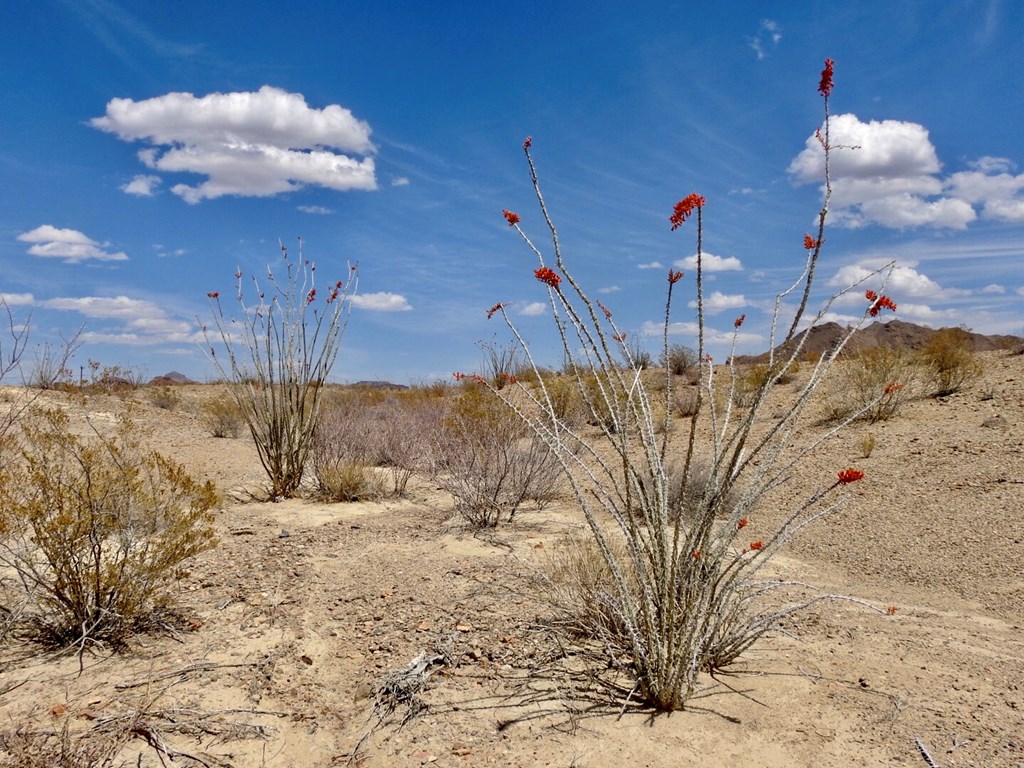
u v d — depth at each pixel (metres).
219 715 2.99
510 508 7.02
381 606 4.20
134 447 5.72
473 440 7.65
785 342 2.83
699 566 3.04
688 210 2.80
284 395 7.82
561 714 3.01
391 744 2.83
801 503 7.04
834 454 8.59
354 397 16.00
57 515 3.82
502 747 2.79
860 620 4.21
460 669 3.43
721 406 11.88
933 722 2.89
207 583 4.58
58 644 3.67
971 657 3.62
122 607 3.80
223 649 3.62
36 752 2.58
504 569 4.89
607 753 2.72
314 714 3.05
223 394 13.44
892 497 6.91
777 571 5.21
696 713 2.98
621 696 3.15
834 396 11.62
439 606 4.20
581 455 9.17
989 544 5.55
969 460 7.62
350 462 8.10
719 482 3.25
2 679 3.26
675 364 16.31
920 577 5.14
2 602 3.98
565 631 3.83
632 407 3.22
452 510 7.02
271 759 2.73
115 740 2.72
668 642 3.01
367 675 3.37
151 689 3.19
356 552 5.38
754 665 3.45
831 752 2.68
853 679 3.29
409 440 9.50
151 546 4.45
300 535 5.92
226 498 7.39
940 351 11.91
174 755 2.70
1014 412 9.33
